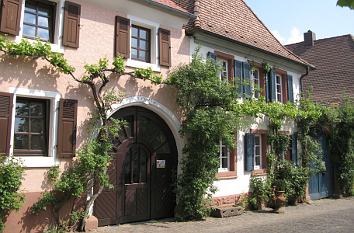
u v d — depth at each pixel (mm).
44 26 9430
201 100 11875
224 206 12961
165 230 9789
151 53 11531
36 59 8930
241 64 14312
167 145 11984
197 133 11492
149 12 11359
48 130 9164
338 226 10547
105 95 10117
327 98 22922
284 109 15453
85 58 9906
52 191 8914
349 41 25062
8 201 7848
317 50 26109
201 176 11531
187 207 11320
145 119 11477
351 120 18266
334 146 18516
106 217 10219
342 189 18562
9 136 8336
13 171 7949
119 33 10641
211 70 11781
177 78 11594
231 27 14883
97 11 10281
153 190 11477
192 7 13742
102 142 9648
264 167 15078
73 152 9336
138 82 10961
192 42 12688
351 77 23172
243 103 13586
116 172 10562
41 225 8758
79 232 9211
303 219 11805
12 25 8570
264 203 14391
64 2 9594
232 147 12000
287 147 15625
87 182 9398
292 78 17188
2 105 8312
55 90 9211
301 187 15508
